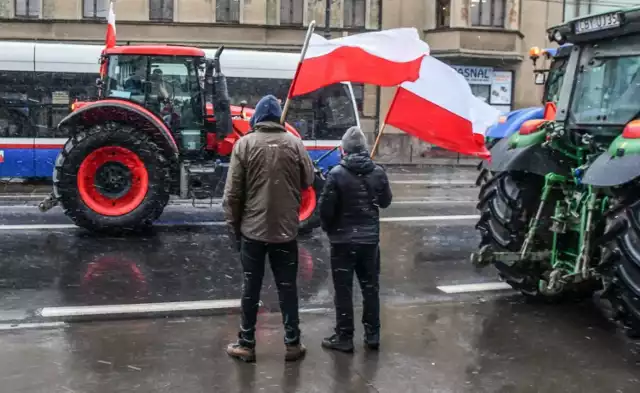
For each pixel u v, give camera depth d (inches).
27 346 186.2
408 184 627.2
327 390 161.9
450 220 408.5
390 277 272.8
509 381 169.3
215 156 373.7
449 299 242.7
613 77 213.8
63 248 308.8
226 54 526.0
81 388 160.2
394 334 203.3
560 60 436.5
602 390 164.6
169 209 434.6
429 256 310.8
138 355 181.6
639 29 203.0
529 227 233.8
